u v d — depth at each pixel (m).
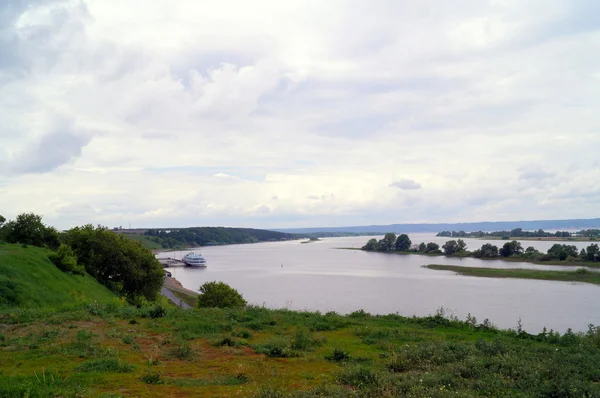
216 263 135.00
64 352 11.83
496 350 12.45
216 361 12.01
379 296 56.38
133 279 44.25
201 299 35.59
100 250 42.56
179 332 15.71
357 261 124.88
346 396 8.52
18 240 40.91
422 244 151.75
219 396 8.76
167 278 91.56
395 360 11.53
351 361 12.10
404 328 18.45
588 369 10.47
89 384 9.22
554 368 10.23
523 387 9.16
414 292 59.62
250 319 19.12
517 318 40.62
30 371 10.01
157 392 8.94
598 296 54.78
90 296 31.38
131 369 10.49
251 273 97.75
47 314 17.80
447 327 19.41
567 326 36.97
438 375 9.95
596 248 93.81
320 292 61.47
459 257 123.88
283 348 13.41
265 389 8.67
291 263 124.62
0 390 8.27
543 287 64.12
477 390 9.09
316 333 16.73
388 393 8.68
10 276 25.41
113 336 14.31
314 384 9.78
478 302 50.53
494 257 116.50
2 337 13.33
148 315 19.08
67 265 34.50
